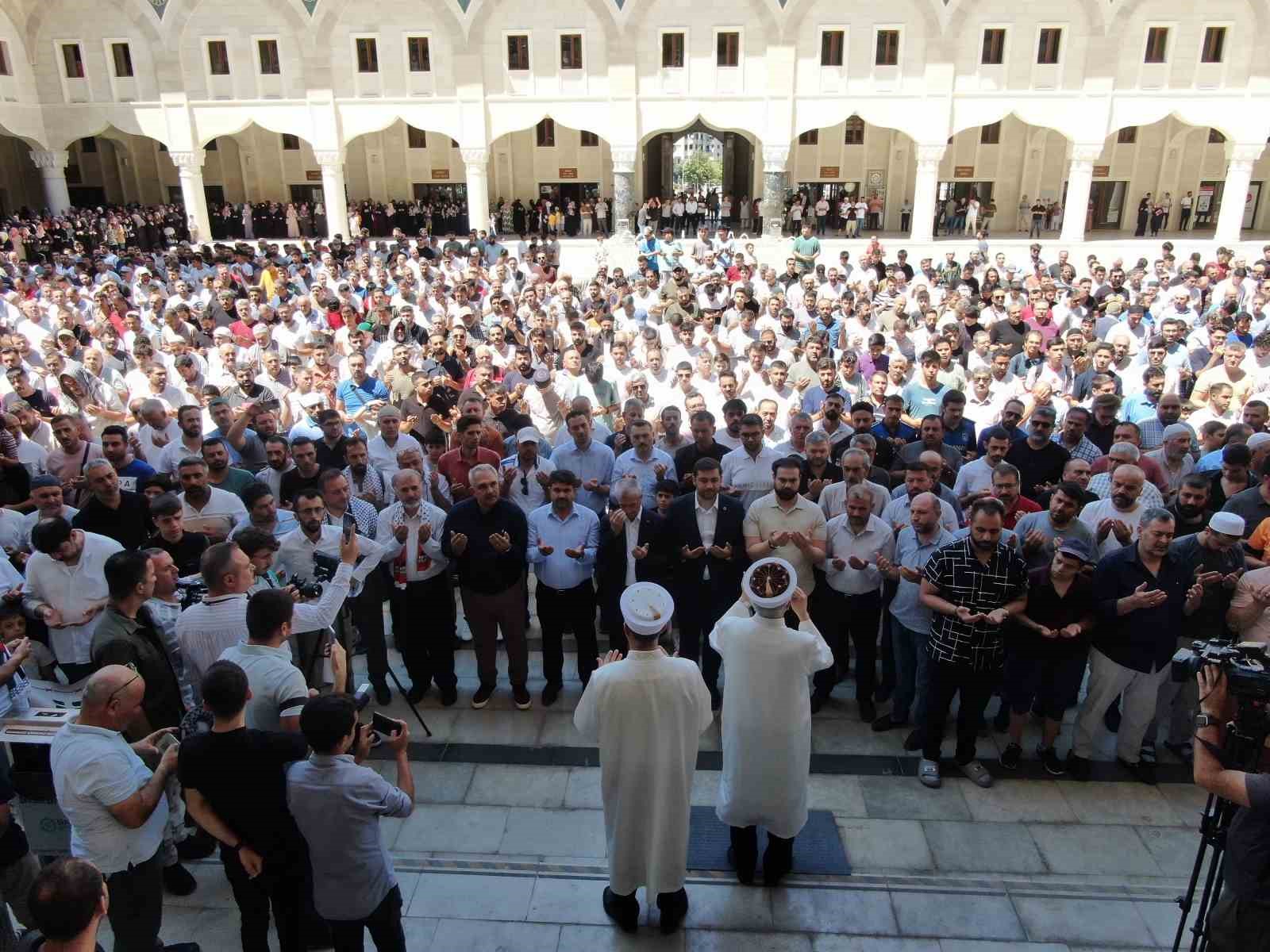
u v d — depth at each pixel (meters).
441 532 6.47
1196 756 3.40
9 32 26.44
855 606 6.34
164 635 5.09
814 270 20.58
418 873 5.01
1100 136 26.31
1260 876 3.35
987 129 31.48
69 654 5.73
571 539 6.52
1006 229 32.28
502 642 7.86
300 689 4.27
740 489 7.30
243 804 3.77
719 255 22.95
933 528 5.96
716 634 4.77
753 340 12.73
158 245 27.92
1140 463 7.22
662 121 27.06
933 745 5.76
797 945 4.51
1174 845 5.23
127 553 4.77
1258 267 17.78
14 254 22.41
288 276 19.08
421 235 30.16
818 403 9.49
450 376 10.40
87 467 6.32
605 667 4.34
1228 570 5.53
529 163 32.78
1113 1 25.28
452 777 5.90
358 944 3.95
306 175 32.97
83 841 3.89
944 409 7.92
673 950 4.48
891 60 26.34
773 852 4.88
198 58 27.03
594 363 10.34
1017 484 6.37
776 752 4.61
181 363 9.59
